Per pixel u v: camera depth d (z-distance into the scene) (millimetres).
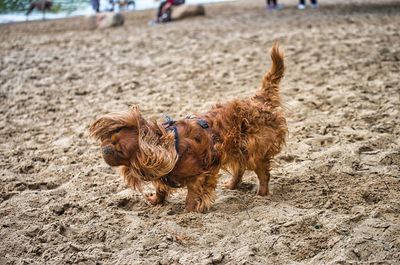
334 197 2793
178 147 2633
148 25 9656
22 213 2768
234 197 2852
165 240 2523
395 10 8898
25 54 6598
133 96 4488
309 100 4074
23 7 12742
